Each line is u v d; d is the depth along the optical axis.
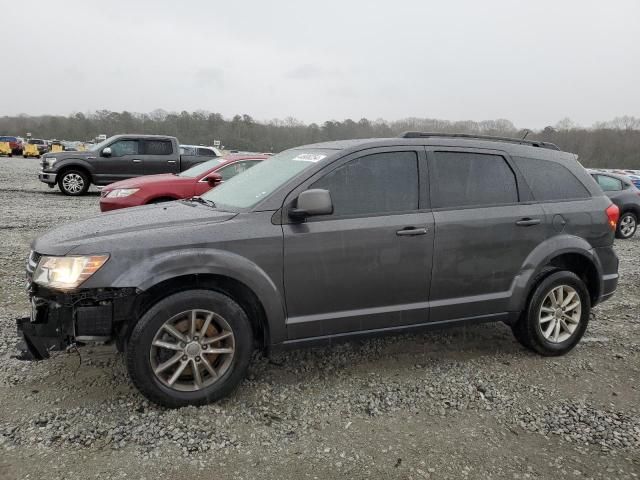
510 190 4.23
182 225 3.35
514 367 4.15
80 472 2.64
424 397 3.58
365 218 3.67
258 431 3.08
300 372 3.92
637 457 2.96
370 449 2.95
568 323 4.45
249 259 3.34
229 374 3.37
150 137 15.09
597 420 3.36
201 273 3.23
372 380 3.82
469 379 3.89
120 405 3.29
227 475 2.67
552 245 4.27
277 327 3.46
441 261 3.88
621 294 6.63
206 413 3.23
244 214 3.44
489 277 4.08
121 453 2.81
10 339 4.25
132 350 3.12
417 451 2.94
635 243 11.91
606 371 4.15
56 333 3.08
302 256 3.47
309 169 3.63
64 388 3.50
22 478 2.58
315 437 3.05
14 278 6.00
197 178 8.84
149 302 3.22
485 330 4.98
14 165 33.31
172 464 2.73
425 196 3.89
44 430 2.98
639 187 18.42
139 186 8.52
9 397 3.35
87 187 15.15
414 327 3.89
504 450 2.98
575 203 4.47
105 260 3.09
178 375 3.24
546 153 4.52
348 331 3.68
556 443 3.08
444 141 4.07
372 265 3.66
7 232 8.90
